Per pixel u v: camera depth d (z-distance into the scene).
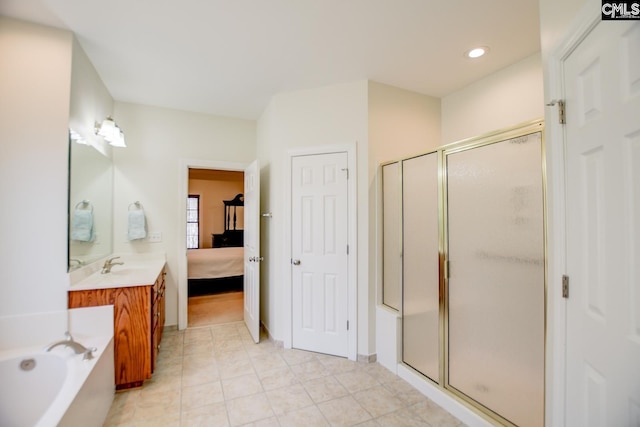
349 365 2.62
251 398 2.14
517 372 1.61
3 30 1.87
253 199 3.14
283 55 2.33
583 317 1.07
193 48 2.24
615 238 0.90
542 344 1.49
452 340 2.02
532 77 2.35
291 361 2.69
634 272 0.83
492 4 1.77
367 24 1.96
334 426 1.86
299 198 2.90
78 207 2.21
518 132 1.58
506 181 1.65
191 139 3.54
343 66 2.50
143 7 1.78
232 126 3.74
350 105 2.76
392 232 2.62
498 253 1.70
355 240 2.70
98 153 2.68
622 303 0.88
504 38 2.12
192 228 7.74
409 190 2.39
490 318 1.76
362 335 2.69
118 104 3.23
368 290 2.68
